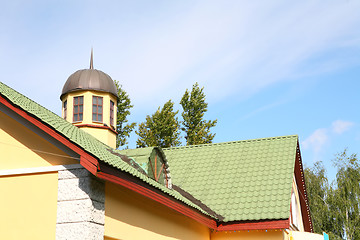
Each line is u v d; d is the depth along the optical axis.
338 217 32.66
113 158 9.29
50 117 9.83
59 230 8.12
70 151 8.47
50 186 8.51
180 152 20.39
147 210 10.91
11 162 8.86
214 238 15.77
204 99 39.00
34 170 8.63
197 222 14.59
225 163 18.56
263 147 19.11
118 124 36.31
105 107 18.98
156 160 13.44
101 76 19.27
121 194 9.61
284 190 15.99
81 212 8.12
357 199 32.72
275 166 17.50
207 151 19.89
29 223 8.40
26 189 8.64
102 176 7.93
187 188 17.33
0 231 8.53
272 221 14.84
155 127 35.94
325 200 34.12
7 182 8.81
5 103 8.69
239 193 16.39
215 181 17.42
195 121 38.53
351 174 33.66
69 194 8.28
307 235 16.89
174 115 36.75
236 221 15.23
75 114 18.73
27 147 8.84
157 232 11.33
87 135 12.30
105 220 8.77
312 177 35.88
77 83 18.78
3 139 9.05
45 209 8.38
